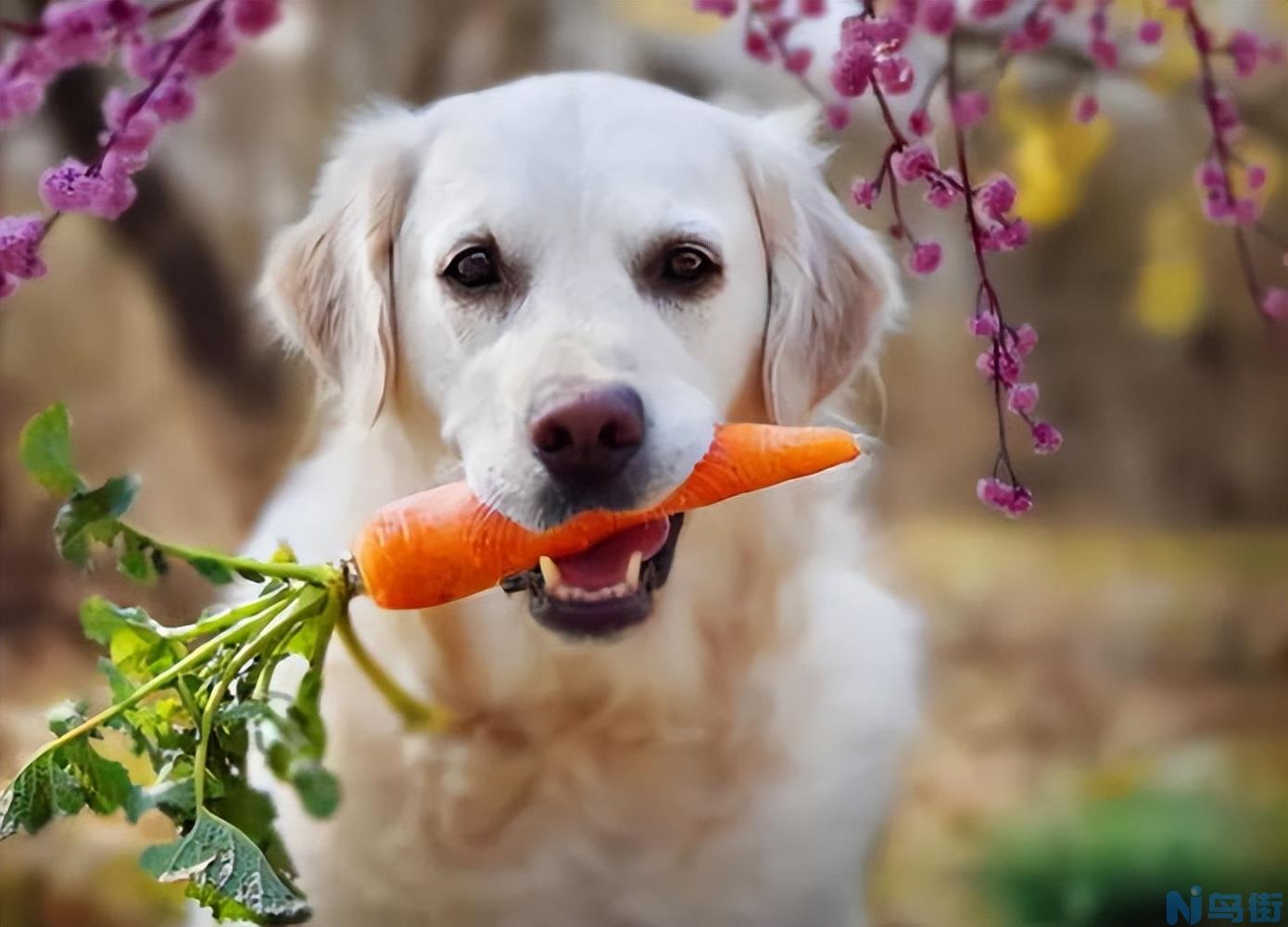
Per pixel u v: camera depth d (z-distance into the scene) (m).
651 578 0.92
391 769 0.98
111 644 0.86
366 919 0.99
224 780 0.85
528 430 0.85
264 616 0.87
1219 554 2.37
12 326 2.06
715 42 1.87
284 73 1.90
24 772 0.82
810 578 1.00
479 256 0.91
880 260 1.02
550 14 1.90
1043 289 2.71
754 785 0.99
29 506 1.91
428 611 0.96
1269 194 1.27
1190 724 1.75
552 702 0.97
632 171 0.91
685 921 1.00
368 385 0.96
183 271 1.89
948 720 1.75
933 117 1.00
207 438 1.96
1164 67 1.09
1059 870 1.32
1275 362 2.59
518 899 0.99
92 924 1.24
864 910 1.10
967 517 2.56
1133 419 2.70
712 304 0.92
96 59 0.73
